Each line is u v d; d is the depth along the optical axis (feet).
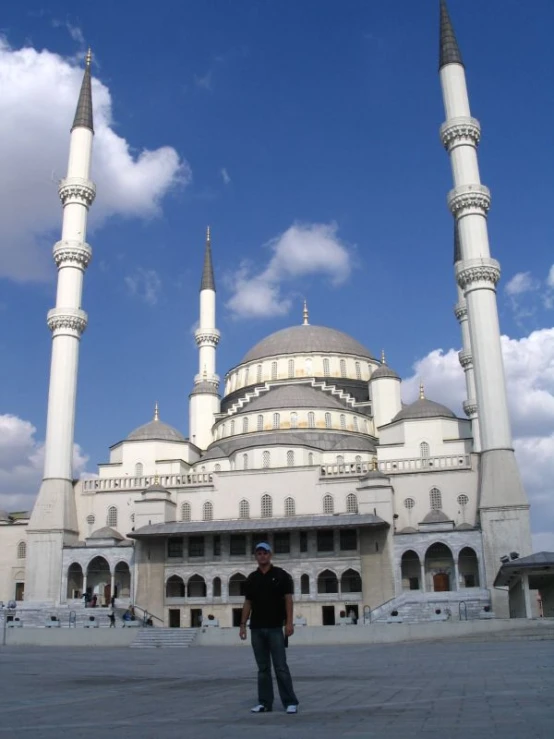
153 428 343.67
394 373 358.64
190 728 39.37
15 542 318.86
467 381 343.67
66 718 44.68
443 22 310.86
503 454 254.88
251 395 368.27
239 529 263.08
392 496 271.28
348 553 263.29
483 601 230.27
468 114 295.28
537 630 166.61
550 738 33.76
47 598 275.59
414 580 266.16
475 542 252.21
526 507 246.06
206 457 323.98
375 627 173.58
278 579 48.44
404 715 43.01
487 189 285.02
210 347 410.11
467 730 36.52
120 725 41.11
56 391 301.43
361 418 347.36
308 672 84.43
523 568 195.93
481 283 272.51
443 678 69.97
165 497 285.43
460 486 274.98
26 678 80.23
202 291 419.95
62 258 314.96
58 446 296.30
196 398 383.45
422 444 308.40
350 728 38.06
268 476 291.58
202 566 271.69
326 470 289.74
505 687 58.49
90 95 338.75
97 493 301.84
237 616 264.31
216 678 80.28
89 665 106.01
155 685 70.59
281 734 36.40
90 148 332.39
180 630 192.13
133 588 273.54
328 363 386.32
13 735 37.50
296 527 259.39
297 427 333.01
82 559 280.92
